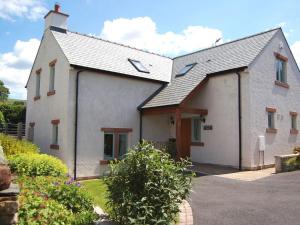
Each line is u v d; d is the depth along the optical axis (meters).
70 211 5.97
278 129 16.83
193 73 17.34
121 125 15.59
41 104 17.09
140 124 16.47
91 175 14.07
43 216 5.16
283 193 9.33
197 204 8.26
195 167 14.99
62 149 13.89
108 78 15.23
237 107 14.92
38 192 6.28
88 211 6.24
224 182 11.38
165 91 16.92
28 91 19.84
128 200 5.38
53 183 7.04
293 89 18.66
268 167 15.53
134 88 16.36
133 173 5.68
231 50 17.55
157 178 5.64
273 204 8.08
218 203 8.34
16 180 7.26
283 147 17.09
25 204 5.21
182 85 16.52
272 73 16.70
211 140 16.05
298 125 18.88
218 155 15.66
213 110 16.02
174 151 15.91
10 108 24.69
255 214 7.25
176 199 5.76
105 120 14.91
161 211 5.45
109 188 5.83
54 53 15.84
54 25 16.52
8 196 4.06
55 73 15.45
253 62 15.18
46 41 17.09
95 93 14.65
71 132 13.69
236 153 14.82
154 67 18.81
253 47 16.42
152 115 16.83
